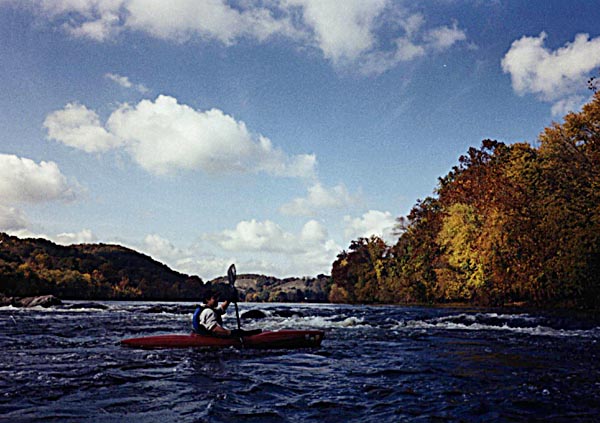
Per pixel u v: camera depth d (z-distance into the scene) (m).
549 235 30.81
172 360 8.73
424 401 5.75
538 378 7.25
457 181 48.56
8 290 52.94
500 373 7.67
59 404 5.43
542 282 32.09
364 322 19.27
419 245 54.09
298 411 5.25
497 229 34.81
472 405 5.56
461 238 41.16
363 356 9.59
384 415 5.11
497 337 13.37
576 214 29.47
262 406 5.45
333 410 5.31
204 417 4.95
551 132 32.22
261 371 7.74
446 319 20.47
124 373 7.38
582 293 29.84
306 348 10.71
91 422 4.73
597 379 7.18
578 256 28.62
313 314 25.20
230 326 17.66
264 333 10.87
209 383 6.71
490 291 37.44
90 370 7.59
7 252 64.12
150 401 5.61
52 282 60.62
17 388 6.21
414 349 10.73
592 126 31.12
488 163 46.69
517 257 34.09
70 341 11.69
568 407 5.53
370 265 64.12
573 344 11.73
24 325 16.41
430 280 50.69
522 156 35.25
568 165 31.06
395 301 56.84
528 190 33.66
